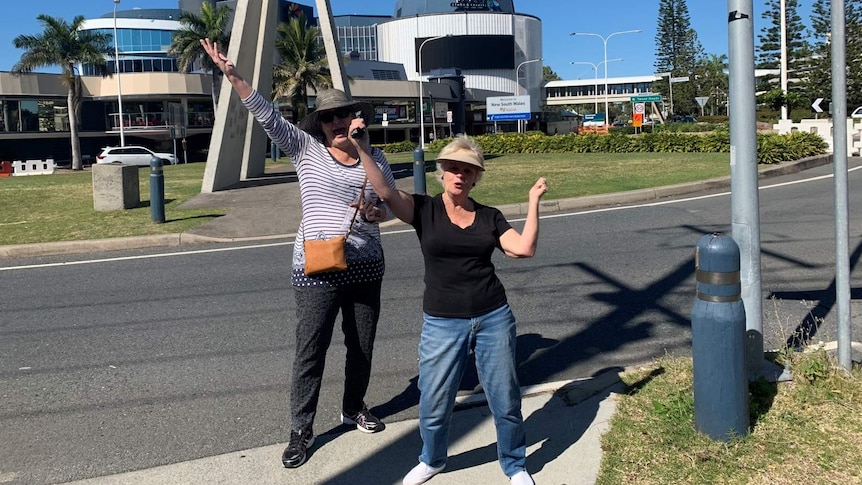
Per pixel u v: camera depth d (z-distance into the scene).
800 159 20.06
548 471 3.32
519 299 6.74
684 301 6.50
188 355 5.35
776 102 33.84
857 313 5.86
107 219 12.44
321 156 3.68
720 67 99.06
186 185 19.17
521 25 89.19
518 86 88.56
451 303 3.11
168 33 67.06
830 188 14.52
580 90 138.00
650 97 55.53
